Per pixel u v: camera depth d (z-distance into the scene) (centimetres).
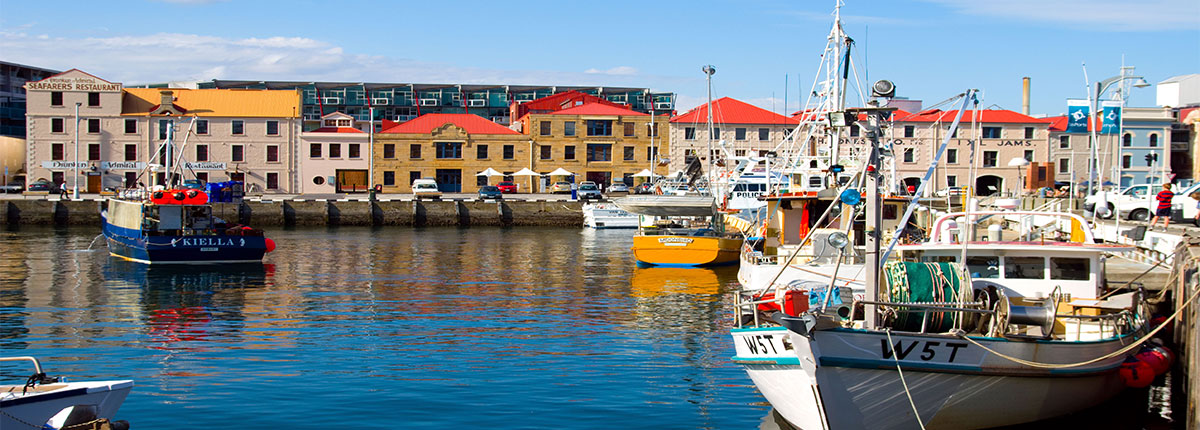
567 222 7462
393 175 9394
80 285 3462
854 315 1530
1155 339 1931
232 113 9062
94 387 1391
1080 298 1833
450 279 3672
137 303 3023
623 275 3806
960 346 1459
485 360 2153
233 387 1903
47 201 6938
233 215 7144
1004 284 1852
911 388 1470
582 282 3572
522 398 1833
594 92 14238
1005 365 1488
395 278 3700
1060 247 1825
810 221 2962
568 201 7525
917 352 1448
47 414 1349
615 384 1941
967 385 1487
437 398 1830
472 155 9538
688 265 4056
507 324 2631
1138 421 1722
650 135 9750
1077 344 1565
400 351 2255
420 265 4216
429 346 2316
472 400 1817
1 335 2447
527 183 9556
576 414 1733
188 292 3284
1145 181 9206
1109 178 9044
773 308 1748
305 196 8575
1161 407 1809
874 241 1505
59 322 2656
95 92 8800
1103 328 1750
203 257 4181
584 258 4581
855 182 2878
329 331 2519
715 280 3628
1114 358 1689
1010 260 1858
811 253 2634
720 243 4034
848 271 2475
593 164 9719
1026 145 9062
